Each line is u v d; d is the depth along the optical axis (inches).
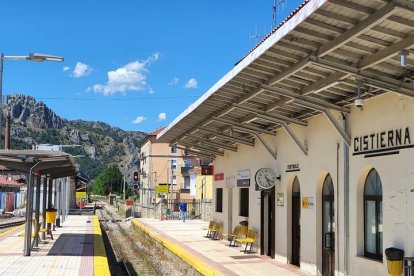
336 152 435.8
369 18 239.8
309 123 495.8
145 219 1451.8
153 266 661.9
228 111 516.4
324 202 476.4
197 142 832.9
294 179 550.6
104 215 2005.4
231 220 799.7
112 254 783.7
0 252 597.3
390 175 356.8
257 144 657.6
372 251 392.5
